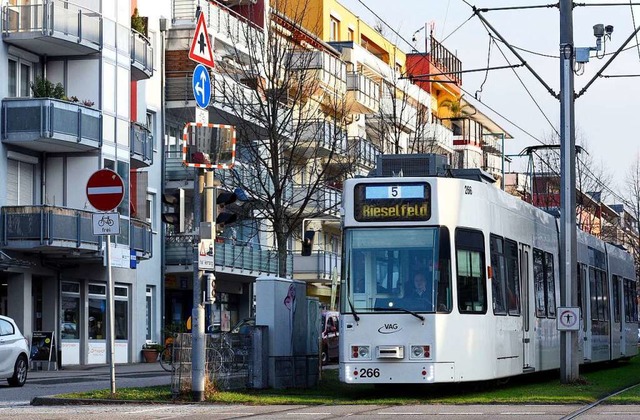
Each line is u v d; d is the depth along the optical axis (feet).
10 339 97.19
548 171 208.54
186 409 67.56
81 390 91.09
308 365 88.38
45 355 130.62
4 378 95.35
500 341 79.77
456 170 82.64
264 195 130.31
